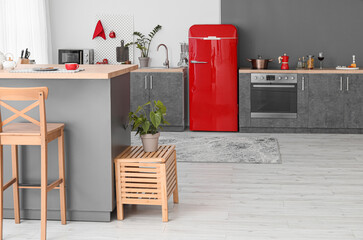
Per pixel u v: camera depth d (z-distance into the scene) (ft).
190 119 24.20
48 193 12.05
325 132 23.29
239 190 14.40
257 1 24.79
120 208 12.08
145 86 24.07
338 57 24.77
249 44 25.04
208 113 23.95
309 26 24.73
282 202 13.29
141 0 25.44
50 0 25.79
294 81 23.03
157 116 12.48
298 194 13.97
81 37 25.95
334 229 11.34
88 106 11.71
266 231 11.26
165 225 11.74
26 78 11.72
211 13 25.07
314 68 24.22
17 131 10.75
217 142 21.21
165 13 25.34
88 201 11.96
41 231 10.74
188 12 25.18
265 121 23.48
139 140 21.84
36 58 23.75
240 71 23.27
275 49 24.95
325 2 24.57
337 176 15.76
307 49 24.86
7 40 21.08
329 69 23.18
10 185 11.52
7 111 12.13
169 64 25.61
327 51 24.77
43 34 24.54
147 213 12.62
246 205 13.08
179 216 12.33
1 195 10.86
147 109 24.17
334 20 24.62
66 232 11.39
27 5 22.79
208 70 23.63
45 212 10.71
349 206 12.90
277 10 24.73
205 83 23.75
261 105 23.41
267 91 23.27
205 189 14.57
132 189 11.93
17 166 11.80
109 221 12.03
